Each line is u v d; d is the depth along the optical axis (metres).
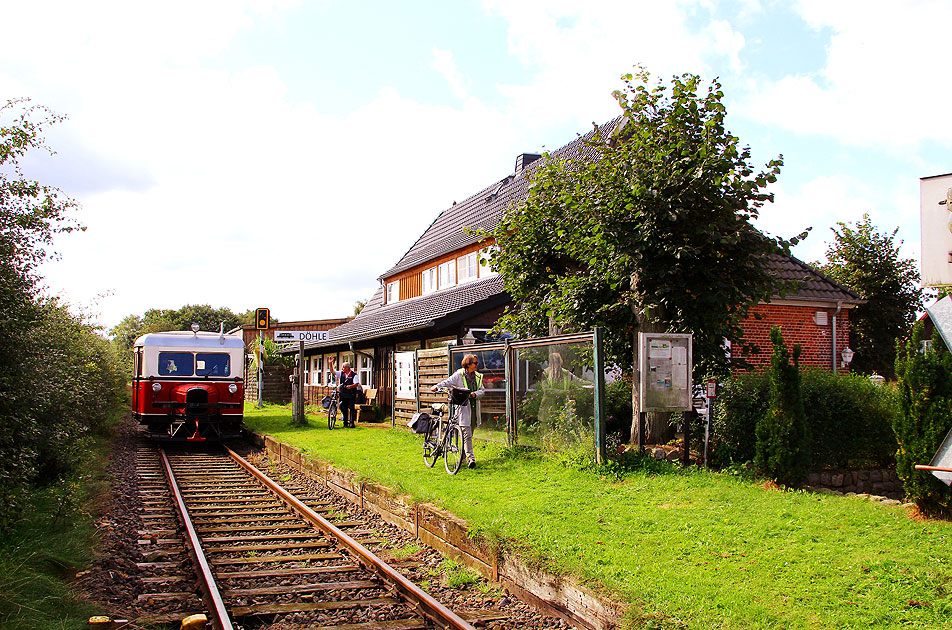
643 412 10.30
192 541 8.25
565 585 5.87
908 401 7.68
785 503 8.02
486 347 13.91
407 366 18.50
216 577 7.06
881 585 5.44
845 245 26.58
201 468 15.27
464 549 7.46
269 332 42.28
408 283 30.23
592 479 9.71
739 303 11.27
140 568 7.46
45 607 5.64
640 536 6.88
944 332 4.91
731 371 11.80
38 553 6.84
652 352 10.32
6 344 7.76
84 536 8.03
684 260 10.72
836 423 10.58
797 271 19.62
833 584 5.48
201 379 19.78
